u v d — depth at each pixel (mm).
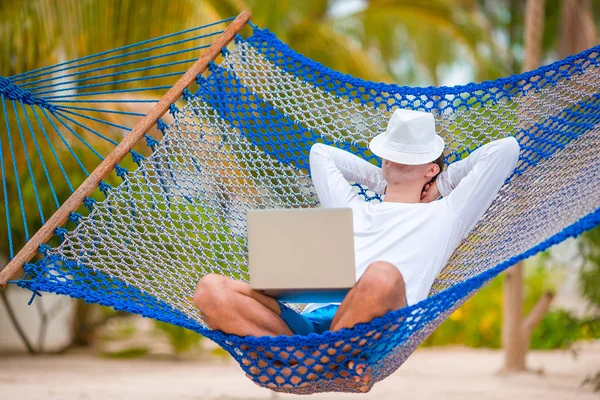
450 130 3740
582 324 7320
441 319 3154
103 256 3404
